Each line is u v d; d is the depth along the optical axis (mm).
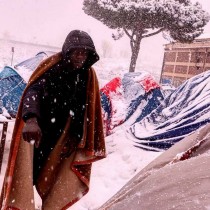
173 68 49656
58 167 2570
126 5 23422
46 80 2293
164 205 881
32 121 2020
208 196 812
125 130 7625
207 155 1088
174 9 23156
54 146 2486
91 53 2373
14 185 2254
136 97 8195
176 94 7746
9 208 2225
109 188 5078
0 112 6840
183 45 47344
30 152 2299
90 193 4828
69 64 2312
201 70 43500
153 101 8172
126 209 1002
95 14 25125
